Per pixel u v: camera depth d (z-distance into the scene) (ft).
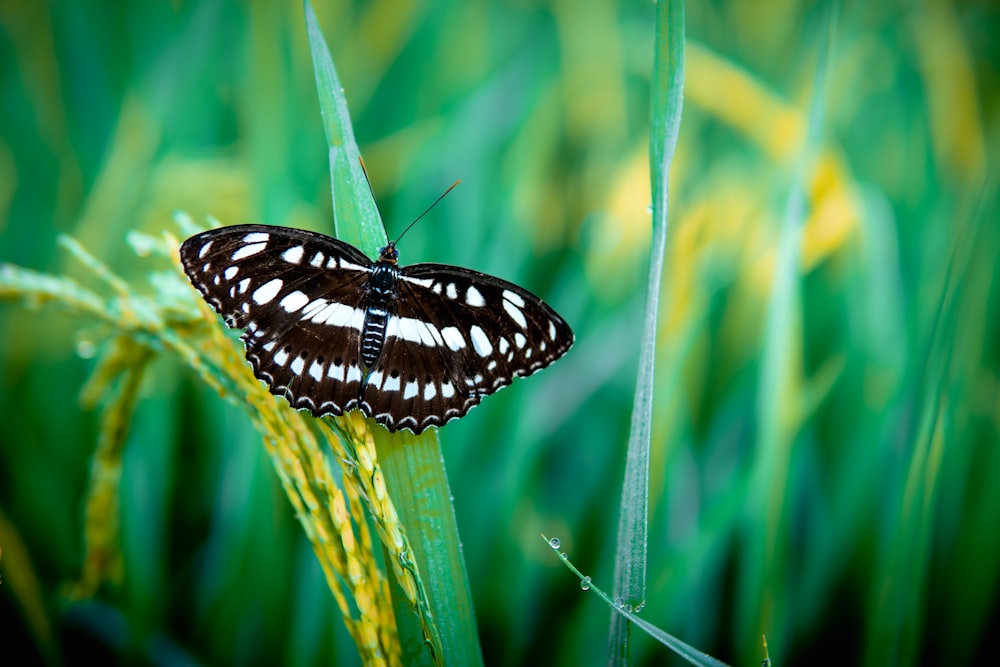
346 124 1.32
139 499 1.50
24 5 1.62
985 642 1.49
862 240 1.50
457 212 1.58
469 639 1.29
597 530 1.53
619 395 1.56
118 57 1.65
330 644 1.46
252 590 1.49
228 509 1.51
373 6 1.62
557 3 1.63
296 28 1.56
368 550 1.28
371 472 1.28
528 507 1.53
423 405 1.31
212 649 1.51
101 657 1.52
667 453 1.49
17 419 1.55
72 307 1.31
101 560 1.41
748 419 1.53
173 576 1.53
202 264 1.33
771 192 1.54
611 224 1.55
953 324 1.35
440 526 1.30
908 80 1.65
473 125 1.61
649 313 1.26
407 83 1.65
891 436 1.47
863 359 1.51
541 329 1.38
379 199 1.61
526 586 1.51
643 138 1.57
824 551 1.50
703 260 1.50
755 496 1.44
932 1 1.59
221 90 1.61
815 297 1.58
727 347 1.55
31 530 1.54
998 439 1.49
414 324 1.38
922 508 1.38
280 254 1.36
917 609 1.39
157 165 1.55
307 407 1.30
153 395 1.51
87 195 1.60
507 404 1.53
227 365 1.30
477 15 1.64
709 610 1.50
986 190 1.35
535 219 1.60
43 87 1.63
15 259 1.60
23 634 1.50
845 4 1.57
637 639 1.47
